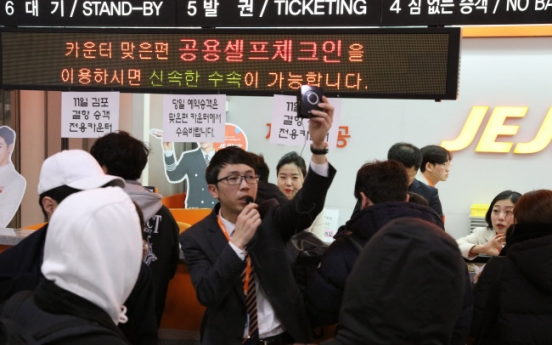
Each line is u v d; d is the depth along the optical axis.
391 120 5.77
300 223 1.89
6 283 1.54
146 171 5.62
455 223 5.58
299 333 1.82
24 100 4.88
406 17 2.53
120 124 5.43
